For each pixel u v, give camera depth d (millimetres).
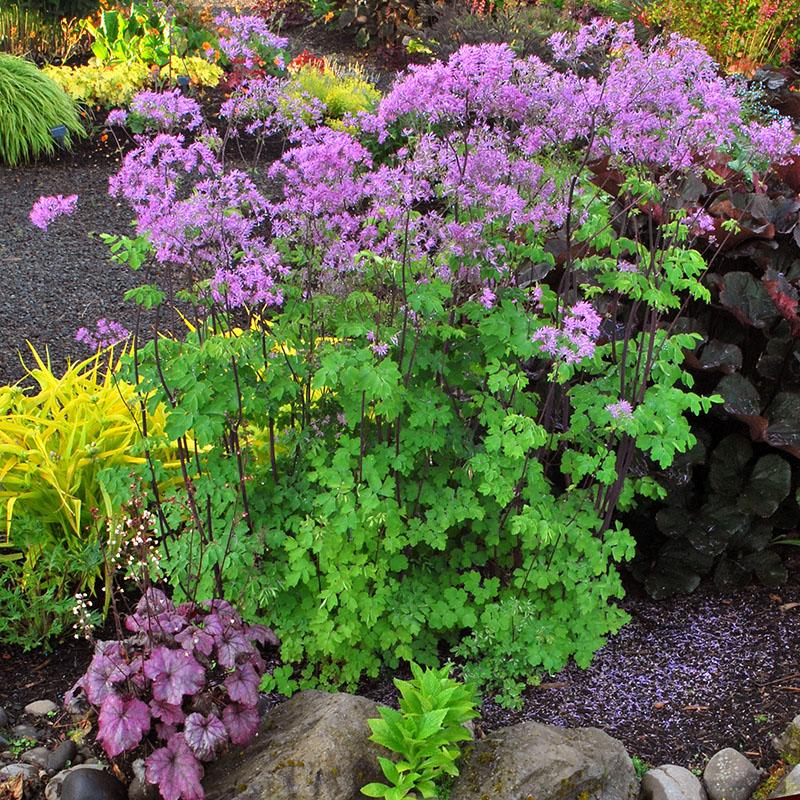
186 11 11703
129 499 3398
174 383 3094
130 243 2977
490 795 2779
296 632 3352
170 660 2760
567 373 3018
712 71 3180
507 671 3426
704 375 4102
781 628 3775
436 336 3252
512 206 2973
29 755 3049
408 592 3410
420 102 3008
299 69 10883
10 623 3602
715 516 3965
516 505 3471
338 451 3188
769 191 4520
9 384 5195
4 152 8688
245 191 3133
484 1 12086
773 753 3172
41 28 12078
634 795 2957
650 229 3336
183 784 2650
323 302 3102
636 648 3699
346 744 2854
